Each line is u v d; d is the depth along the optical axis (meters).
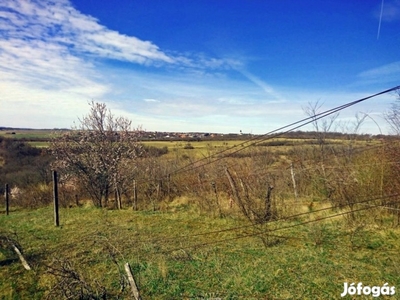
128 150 17.31
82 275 6.64
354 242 8.51
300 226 10.14
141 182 16.55
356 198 10.62
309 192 14.19
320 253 7.82
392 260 7.21
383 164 10.23
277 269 6.92
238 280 6.42
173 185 16.20
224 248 8.47
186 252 8.15
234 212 11.91
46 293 6.12
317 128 15.72
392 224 9.69
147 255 8.11
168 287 6.23
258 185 12.58
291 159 17.59
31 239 10.00
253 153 18.59
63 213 14.47
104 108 17.12
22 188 21.00
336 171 12.28
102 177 16.30
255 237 9.32
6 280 6.82
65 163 16.72
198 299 5.75
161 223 11.63
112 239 9.59
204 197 13.40
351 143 14.18
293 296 5.77
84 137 16.95
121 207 15.45
